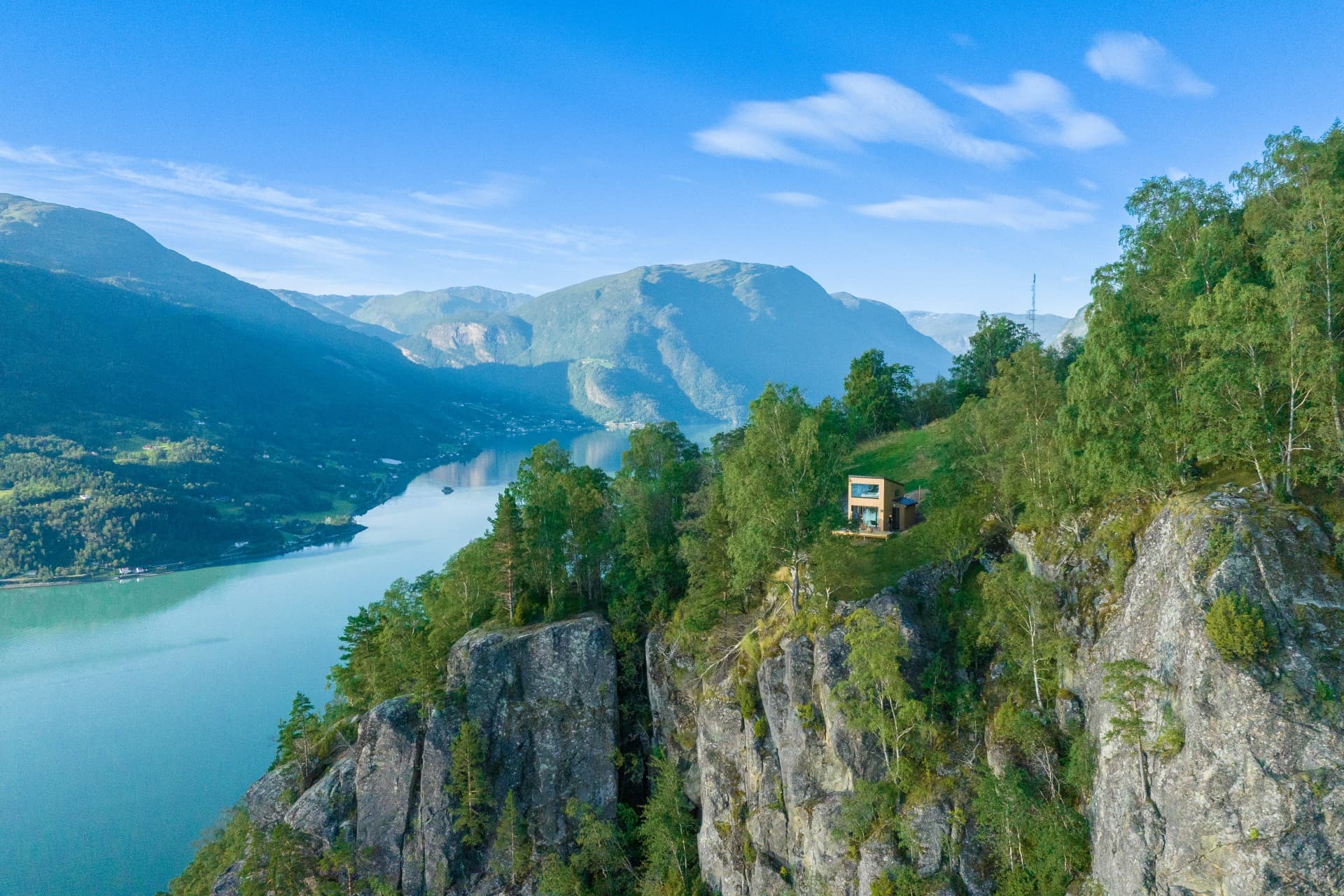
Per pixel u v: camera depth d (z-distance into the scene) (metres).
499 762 88.38
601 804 86.69
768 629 75.81
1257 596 46.22
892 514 86.56
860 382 141.62
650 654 87.19
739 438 129.25
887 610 67.69
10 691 179.12
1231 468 55.28
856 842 61.94
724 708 76.44
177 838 127.06
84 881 117.06
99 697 175.50
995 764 58.50
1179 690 48.09
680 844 78.81
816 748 66.81
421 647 97.31
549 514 96.50
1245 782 43.31
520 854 84.31
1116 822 49.56
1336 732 41.84
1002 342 137.00
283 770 98.75
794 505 70.69
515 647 90.56
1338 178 60.38
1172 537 52.50
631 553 93.25
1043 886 53.56
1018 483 67.12
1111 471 56.31
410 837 86.69
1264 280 59.56
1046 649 59.12
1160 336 57.06
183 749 152.88
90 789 139.88
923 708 60.25
